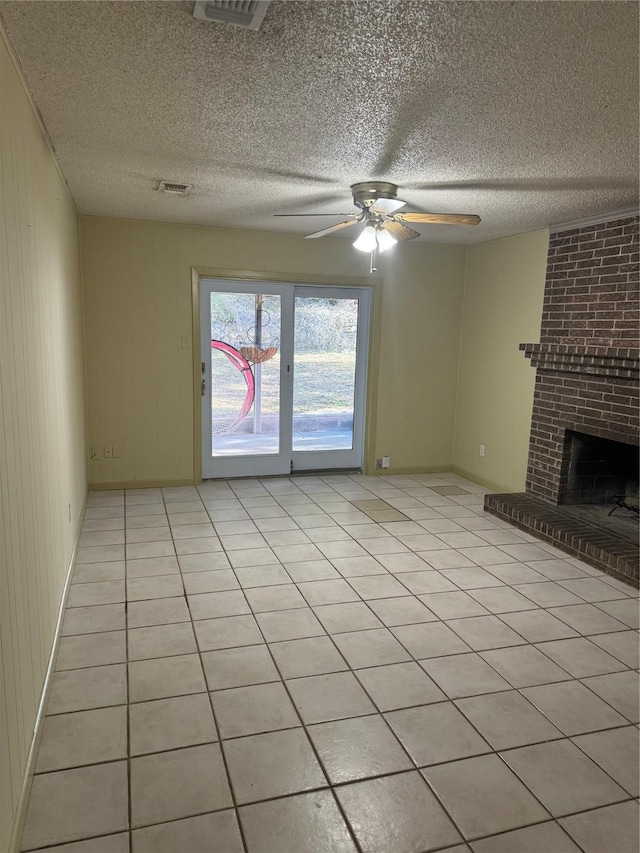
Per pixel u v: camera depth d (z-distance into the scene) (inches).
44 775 70.5
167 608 113.2
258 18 63.2
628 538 144.7
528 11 62.5
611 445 172.2
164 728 79.4
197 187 140.2
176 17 65.0
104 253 181.2
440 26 66.0
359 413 225.5
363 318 219.6
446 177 126.3
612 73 76.5
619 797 70.2
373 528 163.8
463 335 223.9
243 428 211.9
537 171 119.7
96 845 61.4
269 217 174.7
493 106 88.2
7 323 65.6
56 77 80.4
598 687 92.0
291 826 64.6
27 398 77.9
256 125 98.7
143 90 85.0
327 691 88.7
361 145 107.4
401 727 81.4
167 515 169.9
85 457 181.2
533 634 107.5
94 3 62.0
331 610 114.4
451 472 229.8
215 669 93.5
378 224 133.8
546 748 78.1
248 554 141.9
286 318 209.3
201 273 191.6
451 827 65.2
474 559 142.5
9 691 60.1
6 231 66.7
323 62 75.6
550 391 173.2
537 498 178.9
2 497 59.9
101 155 115.0
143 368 191.0
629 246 148.1
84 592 119.3
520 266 190.7
